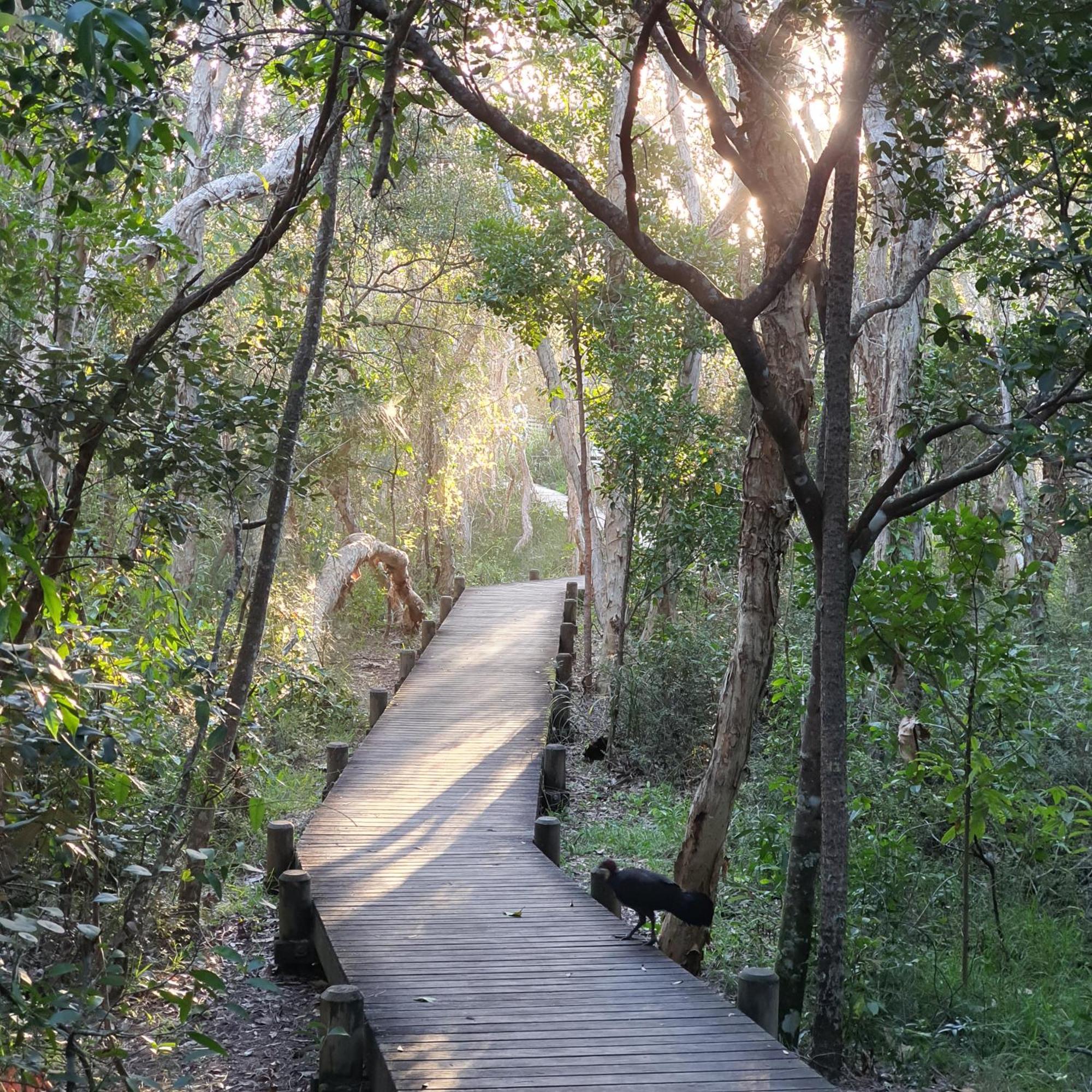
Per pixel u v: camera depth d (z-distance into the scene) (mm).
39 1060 4012
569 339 17125
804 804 6777
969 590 7227
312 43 6312
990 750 9070
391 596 22609
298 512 18281
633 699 14617
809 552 8078
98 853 5262
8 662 3498
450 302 18484
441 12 6676
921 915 8430
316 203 13320
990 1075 6555
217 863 8008
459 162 20734
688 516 14664
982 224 6371
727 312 5797
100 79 4996
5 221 7211
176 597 6160
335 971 6988
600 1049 5625
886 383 11977
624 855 11039
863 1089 6379
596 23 6645
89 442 5816
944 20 5203
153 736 6879
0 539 3275
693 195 19656
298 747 14078
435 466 23828
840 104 5793
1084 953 8391
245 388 6352
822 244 7000
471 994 6348
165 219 13117
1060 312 5598
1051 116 5672
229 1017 7156
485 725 13812
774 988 6066
